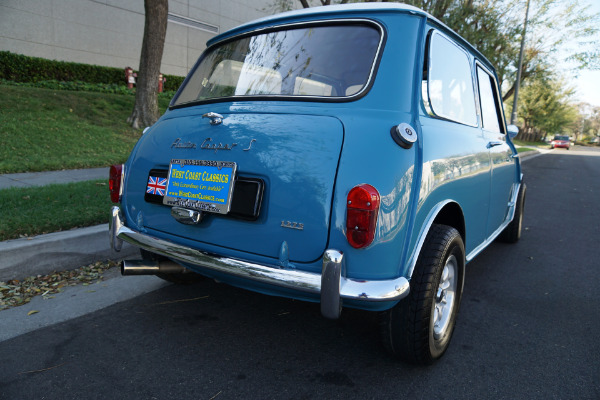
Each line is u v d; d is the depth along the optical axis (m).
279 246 2.13
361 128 2.12
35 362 2.47
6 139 8.30
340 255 1.92
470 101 3.29
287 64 2.63
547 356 2.72
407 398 2.24
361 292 1.93
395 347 2.41
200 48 21.36
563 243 5.58
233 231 2.27
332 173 2.04
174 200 2.51
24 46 15.21
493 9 17.08
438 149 2.40
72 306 3.21
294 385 2.32
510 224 5.23
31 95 11.41
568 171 17.48
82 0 16.59
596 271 4.45
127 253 4.27
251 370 2.46
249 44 2.91
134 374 2.38
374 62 2.35
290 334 2.89
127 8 18.06
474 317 3.27
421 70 2.39
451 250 2.46
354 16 2.54
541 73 27.02
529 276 4.25
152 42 10.96
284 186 2.12
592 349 2.82
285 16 2.82
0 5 14.49
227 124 2.45
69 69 15.44
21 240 3.70
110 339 2.75
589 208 8.37
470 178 2.89
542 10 22.09
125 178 2.91
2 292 3.35
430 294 2.28
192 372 2.42
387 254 2.00
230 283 2.43
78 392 2.21
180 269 2.82
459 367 2.56
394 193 2.02
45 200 5.02
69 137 9.27
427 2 14.45
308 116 2.27
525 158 24.61
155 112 11.40
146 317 3.08
